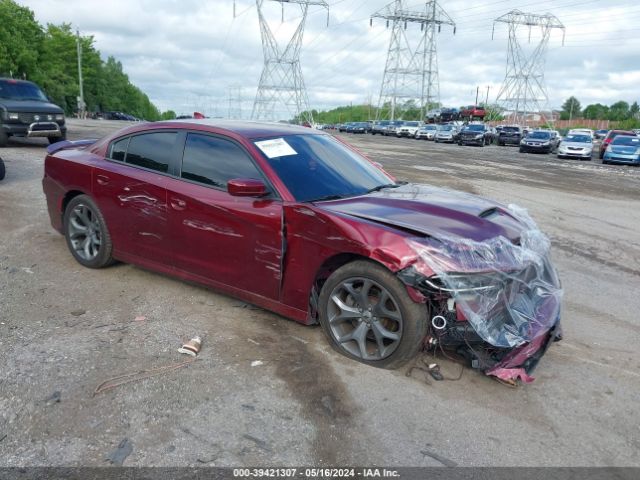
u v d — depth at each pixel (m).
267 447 2.67
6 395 3.00
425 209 3.67
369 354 3.53
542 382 3.44
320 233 3.50
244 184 3.61
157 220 4.39
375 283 3.34
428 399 3.16
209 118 4.88
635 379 3.54
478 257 3.21
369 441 2.75
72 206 5.11
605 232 8.49
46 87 58.72
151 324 4.00
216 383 3.22
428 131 48.31
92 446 2.62
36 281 4.77
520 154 31.98
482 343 3.26
